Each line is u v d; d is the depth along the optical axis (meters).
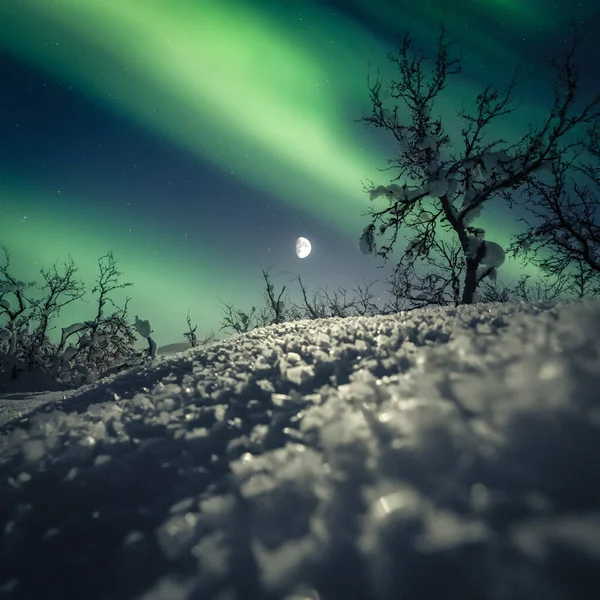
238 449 1.57
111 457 1.68
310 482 1.16
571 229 10.93
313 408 1.72
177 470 1.51
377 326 3.18
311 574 0.87
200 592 0.93
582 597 0.66
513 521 0.82
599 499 0.82
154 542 1.15
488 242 10.80
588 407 1.05
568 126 10.51
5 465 1.85
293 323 4.80
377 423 1.32
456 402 1.28
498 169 10.67
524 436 1.04
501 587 0.71
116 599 1.00
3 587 1.13
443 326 2.60
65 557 1.19
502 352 1.54
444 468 1.02
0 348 18.95
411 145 11.54
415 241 12.22
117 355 21.44
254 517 1.10
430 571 0.77
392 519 0.91
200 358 3.53
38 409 3.33
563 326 1.57
